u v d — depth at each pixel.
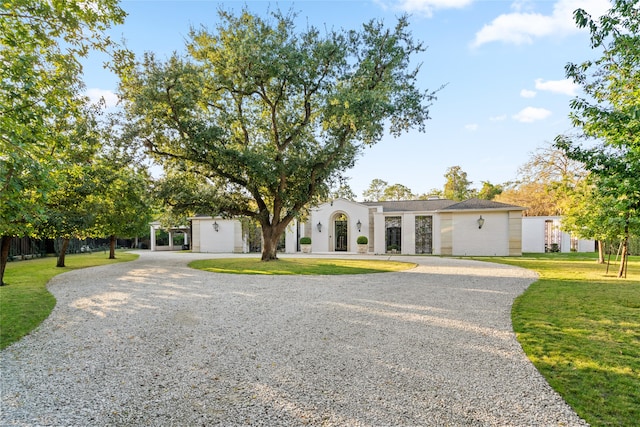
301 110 17.72
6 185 4.70
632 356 4.62
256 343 5.34
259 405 3.46
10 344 5.37
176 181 17.00
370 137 15.85
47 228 11.22
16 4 5.25
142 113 14.91
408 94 15.34
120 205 17.52
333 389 3.80
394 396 3.62
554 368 4.28
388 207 31.98
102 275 13.88
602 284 10.59
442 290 9.75
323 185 18.44
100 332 5.97
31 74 5.32
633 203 5.06
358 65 15.95
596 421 3.12
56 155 9.34
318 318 6.77
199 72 15.56
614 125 5.03
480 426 3.06
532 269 15.17
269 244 18.75
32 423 3.16
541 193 36.25
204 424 3.12
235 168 15.82
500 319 6.57
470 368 4.33
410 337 5.57
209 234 33.88
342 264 17.61
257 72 15.16
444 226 27.88
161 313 7.25
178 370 4.36
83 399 3.61
